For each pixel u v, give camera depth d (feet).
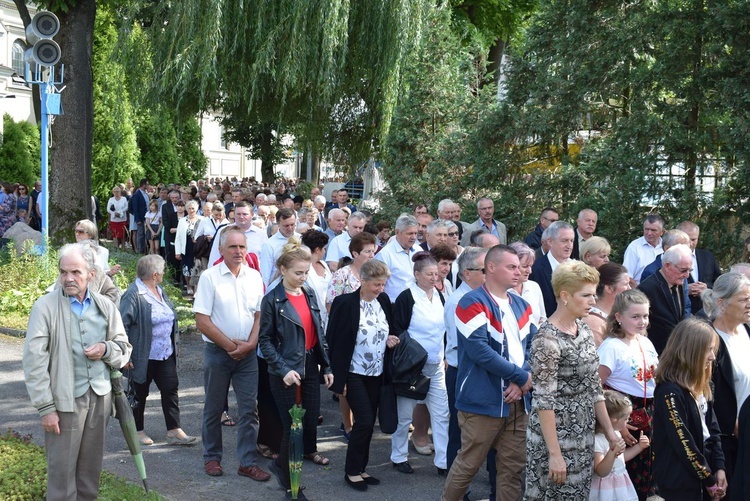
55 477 15.83
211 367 21.11
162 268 23.58
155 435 24.54
